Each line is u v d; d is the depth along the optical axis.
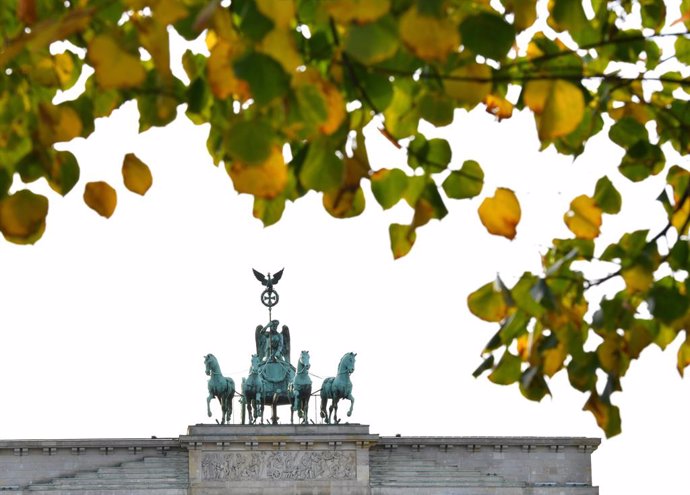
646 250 41.59
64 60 40.25
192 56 39.94
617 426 41.72
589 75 41.34
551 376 41.62
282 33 32.75
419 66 36.38
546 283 40.94
